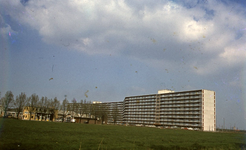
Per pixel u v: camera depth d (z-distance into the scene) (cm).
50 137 2966
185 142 3497
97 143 2703
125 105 18650
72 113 14088
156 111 15762
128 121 17938
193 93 13288
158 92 16462
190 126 12800
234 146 3384
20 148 2023
